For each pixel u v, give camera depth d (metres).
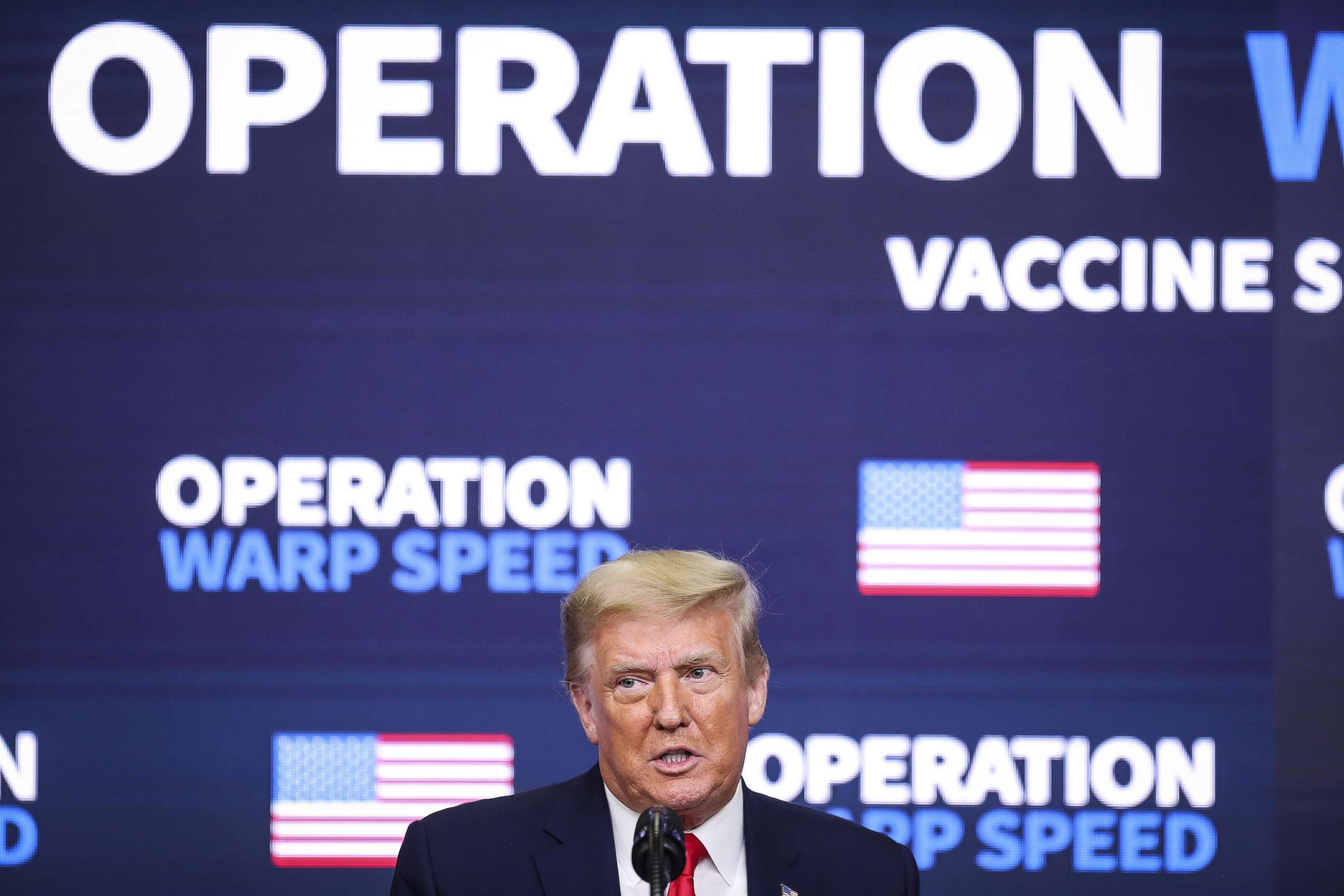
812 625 11.73
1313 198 11.82
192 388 11.71
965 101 11.92
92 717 11.56
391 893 6.04
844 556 11.77
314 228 11.81
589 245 11.87
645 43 11.94
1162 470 11.76
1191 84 11.87
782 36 11.94
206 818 11.57
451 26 11.91
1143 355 11.80
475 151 11.88
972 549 11.75
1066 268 11.84
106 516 11.65
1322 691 11.65
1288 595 11.70
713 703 5.36
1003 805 11.65
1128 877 11.59
